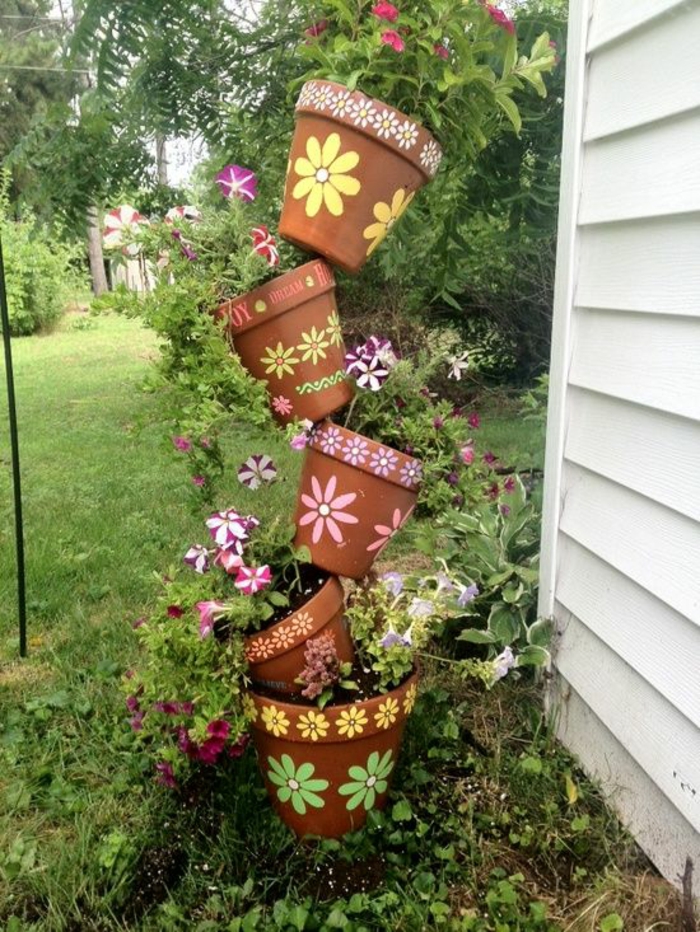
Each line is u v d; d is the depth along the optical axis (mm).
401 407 1880
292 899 1722
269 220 3492
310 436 1725
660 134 1620
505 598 2424
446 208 2885
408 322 5309
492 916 1657
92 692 2449
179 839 1877
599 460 1932
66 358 9703
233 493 4102
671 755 1672
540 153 3121
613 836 1881
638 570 1765
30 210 3328
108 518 3949
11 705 2424
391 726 1812
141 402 6945
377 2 1590
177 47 3055
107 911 1682
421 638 1805
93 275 13094
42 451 5316
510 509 2742
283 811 1885
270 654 1764
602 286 1881
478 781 2068
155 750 2127
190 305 1562
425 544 2105
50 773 2115
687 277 1562
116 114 2982
